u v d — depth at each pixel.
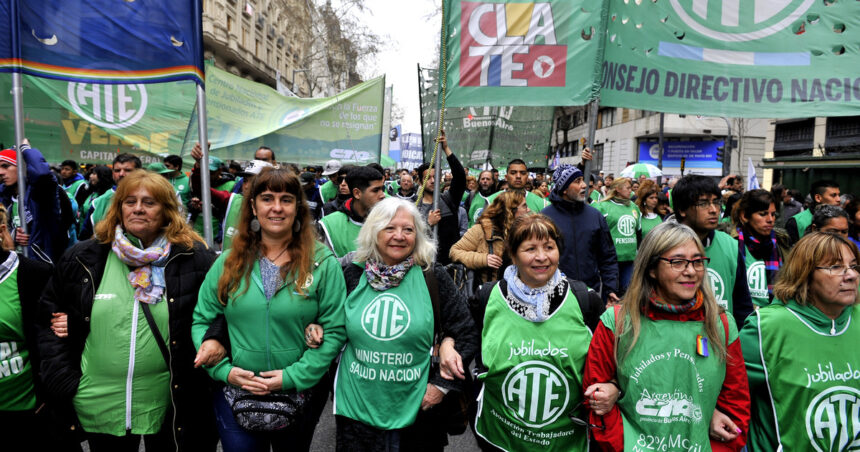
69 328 2.44
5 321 2.48
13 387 2.52
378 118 8.87
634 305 2.20
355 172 3.82
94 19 3.90
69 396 2.41
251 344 2.37
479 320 2.57
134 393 2.45
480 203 7.07
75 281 2.44
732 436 2.13
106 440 2.50
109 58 3.93
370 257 2.50
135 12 3.92
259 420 2.29
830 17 4.35
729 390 2.18
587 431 2.40
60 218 4.49
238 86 8.42
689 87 4.50
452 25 4.34
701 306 2.18
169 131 4.62
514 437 2.43
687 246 2.11
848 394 2.21
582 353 2.35
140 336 2.44
